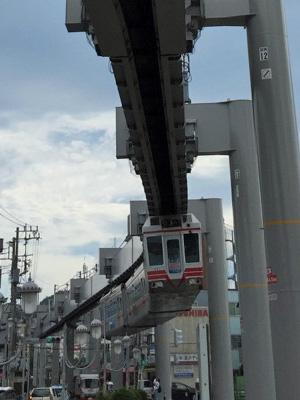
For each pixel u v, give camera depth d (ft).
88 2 46.42
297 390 51.62
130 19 56.29
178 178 88.99
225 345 117.60
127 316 147.95
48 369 295.28
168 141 76.28
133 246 190.90
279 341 53.06
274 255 55.06
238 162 86.22
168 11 47.57
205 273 120.88
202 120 87.71
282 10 61.26
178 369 224.33
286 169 56.59
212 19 61.98
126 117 72.38
